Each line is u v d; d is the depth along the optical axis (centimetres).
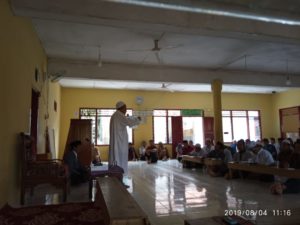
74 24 588
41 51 702
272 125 1492
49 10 406
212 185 600
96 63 871
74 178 587
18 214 311
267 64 929
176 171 858
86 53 788
